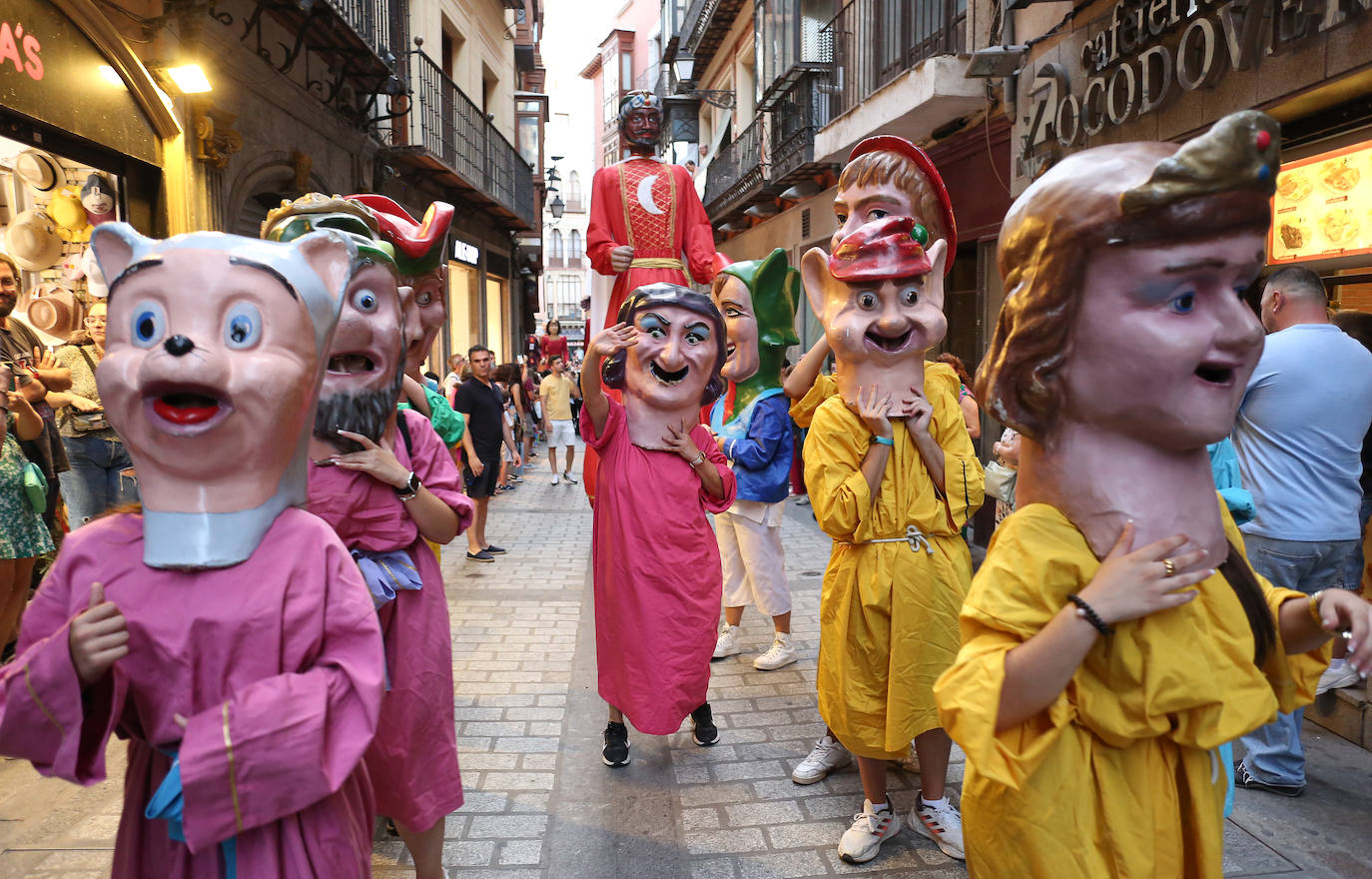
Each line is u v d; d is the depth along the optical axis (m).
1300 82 5.15
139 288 1.53
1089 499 1.55
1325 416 3.30
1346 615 1.55
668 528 3.36
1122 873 1.58
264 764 1.47
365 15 10.18
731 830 3.10
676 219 5.02
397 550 2.41
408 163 12.73
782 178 14.21
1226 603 1.60
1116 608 1.46
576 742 3.83
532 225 21.00
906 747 2.80
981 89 8.77
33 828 3.05
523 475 13.79
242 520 1.56
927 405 2.87
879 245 2.79
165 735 1.55
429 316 3.04
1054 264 1.50
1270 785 3.23
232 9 7.57
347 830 1.70
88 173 5.94
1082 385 1.52
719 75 21.61
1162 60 6.13
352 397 2.27
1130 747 1.61
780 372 4.79
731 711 4.17
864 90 11.55
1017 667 1.51
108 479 5.01
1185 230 1.38
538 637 5.29
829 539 8.05
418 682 2.43
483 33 17.67
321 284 1.65
